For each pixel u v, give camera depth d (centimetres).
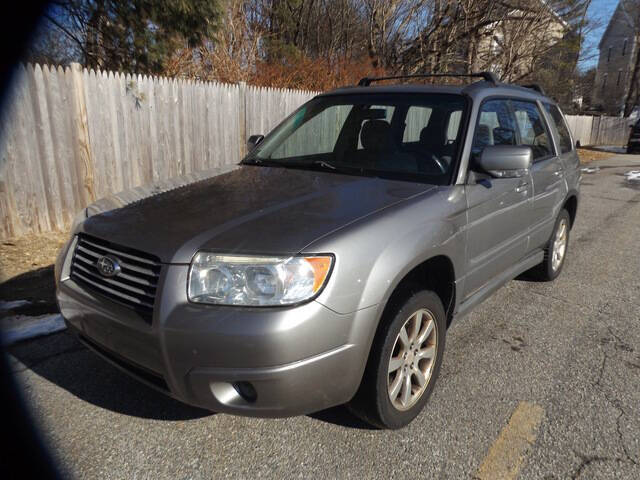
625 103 3469
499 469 238
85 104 629
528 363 338
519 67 1720
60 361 328
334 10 1888
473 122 323
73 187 632
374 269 228
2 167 559
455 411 282
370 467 238
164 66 944
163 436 257
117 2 817
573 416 279
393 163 321
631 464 241
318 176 314
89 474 230
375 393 243
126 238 239
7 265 496
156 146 729
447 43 1611
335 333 216
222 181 316
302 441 255
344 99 386
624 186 1163
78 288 259
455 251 285
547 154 446
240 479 229
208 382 211
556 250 495
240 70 1142
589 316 419
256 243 219
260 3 1744
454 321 314
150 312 222
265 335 203
